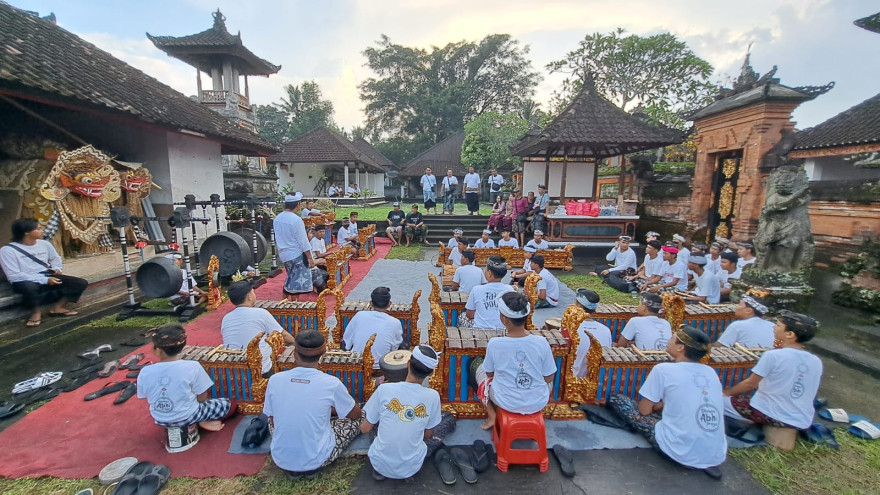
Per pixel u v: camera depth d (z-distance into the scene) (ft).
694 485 8.99
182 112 28.84
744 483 9.09
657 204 39.14
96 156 20.97
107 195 21.85
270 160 82.84
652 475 9.26
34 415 11.25
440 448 9.83
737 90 30.14
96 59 27.32
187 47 55.93
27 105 21.54
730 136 30.01
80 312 19.36
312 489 8.71
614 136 34.60
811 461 9.80
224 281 24.52
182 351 11.31
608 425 10.99
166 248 27.32
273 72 65.82
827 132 29.35
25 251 17.30
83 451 9.82
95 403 11.91
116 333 17.60
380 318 12.42
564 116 36.78
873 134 25.02
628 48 71.10
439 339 11.13
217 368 11.14
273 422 9.10
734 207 30.78
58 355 15.33
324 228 40.63
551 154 43.78
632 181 41.45
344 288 26.35
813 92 25.57
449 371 11.47
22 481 8.82
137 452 9.77
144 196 26.20
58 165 19.40
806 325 10.09
